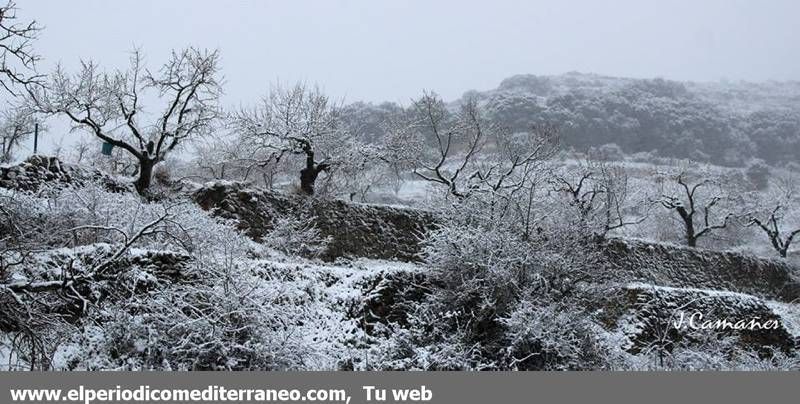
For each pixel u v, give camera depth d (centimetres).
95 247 1177
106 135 2175
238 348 1064
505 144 2691
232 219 1866
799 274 3081
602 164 2964
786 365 1627
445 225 1620
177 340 1051
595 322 1441
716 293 1930
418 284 1492
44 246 1155
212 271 1145
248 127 2475
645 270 2541
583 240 1614
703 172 3834
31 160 1817
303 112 2472
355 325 1335
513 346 1305
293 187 2408
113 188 2000
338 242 2158
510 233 1520
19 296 970
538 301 1387
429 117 2964
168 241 1323
